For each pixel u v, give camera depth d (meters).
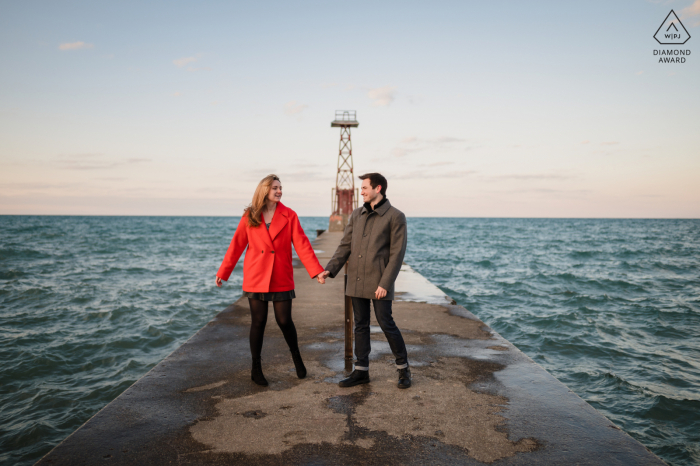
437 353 3.93
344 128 36.56
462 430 2.42
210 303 11.16
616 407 4.78
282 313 3.11
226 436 2.34
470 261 22.11
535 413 2.65
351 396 2.92
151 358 6.66
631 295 12.02
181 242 39.38
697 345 7.12
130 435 2.35
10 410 4.80
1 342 7.23
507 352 3.95
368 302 3.17
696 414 4.57
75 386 5.48
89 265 19.41
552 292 12.47
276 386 3.10
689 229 83.00
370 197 3.10
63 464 2.05
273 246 3.05
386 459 2.11
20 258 22.00
